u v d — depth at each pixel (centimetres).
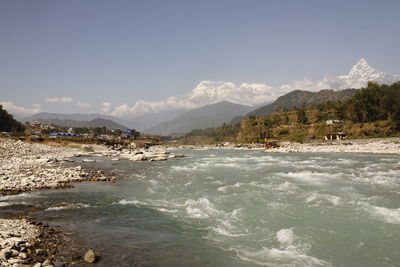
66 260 980
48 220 1488
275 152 9044
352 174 3253
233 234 1348
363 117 13825
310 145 11475
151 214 1672
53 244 1129
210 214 1678
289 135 16575
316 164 4606
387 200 1969
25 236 1174
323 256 1112
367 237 1303
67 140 10331
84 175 3119
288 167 4231
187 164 4934
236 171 3816
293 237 1307
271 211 1723
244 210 1750
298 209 1756
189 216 1636
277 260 1071
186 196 2183
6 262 884
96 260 1000
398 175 3152
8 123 16650
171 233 1348
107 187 2545
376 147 7669
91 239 1224
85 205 1862
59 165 4009
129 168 4188
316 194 2167
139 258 1045
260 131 18688
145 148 12275
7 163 3966
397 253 1142
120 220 1541
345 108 15775
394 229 1395
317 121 18562
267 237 1309
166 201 2012
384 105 12800
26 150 6028
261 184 2666
